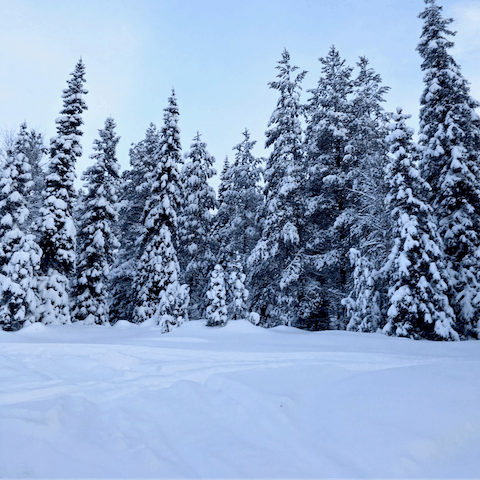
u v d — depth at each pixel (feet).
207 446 10.77
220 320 51.55
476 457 9.43
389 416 11.86
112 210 80.33
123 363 24.09
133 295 86.79
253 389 15.80
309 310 62.90
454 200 52.60
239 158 88.28
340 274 66.33
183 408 14.20
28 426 11.08
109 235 79.46
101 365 23.06
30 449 9.82
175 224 78.95
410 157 48.29
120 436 11.41
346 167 68.74
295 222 67.41
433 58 60.03
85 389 17.08
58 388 16.69
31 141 84.23
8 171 62.49
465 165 53.57
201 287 85.30
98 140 84.33
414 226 46.01
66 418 12.46
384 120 77.25
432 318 43.39
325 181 64.18
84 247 78.95
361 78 79.46
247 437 11.50
